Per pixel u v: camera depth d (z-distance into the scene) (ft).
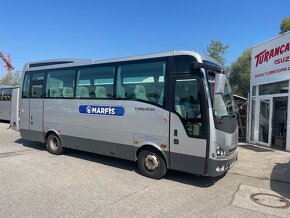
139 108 26.86
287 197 22.74
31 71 38.45
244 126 50.70
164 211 19.15
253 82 50.11
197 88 23.57
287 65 41.09
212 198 21.89
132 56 27.96
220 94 24.90
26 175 26.17
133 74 27.53
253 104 49.47
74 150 37.76
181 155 24.44
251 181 26.55
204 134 23.18
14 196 20.88
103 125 29.86
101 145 30.22
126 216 18.12
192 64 23.77
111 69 29.30
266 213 19.45
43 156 34.40
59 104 34.42
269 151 40.50
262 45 47.57
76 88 32.65
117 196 21.59
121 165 30.78
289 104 40.70
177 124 24.52
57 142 35.17
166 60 25.39
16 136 50.08
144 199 21.18
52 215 17.84
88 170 28.60
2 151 36.73
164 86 25.35
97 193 22.09
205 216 18.58
